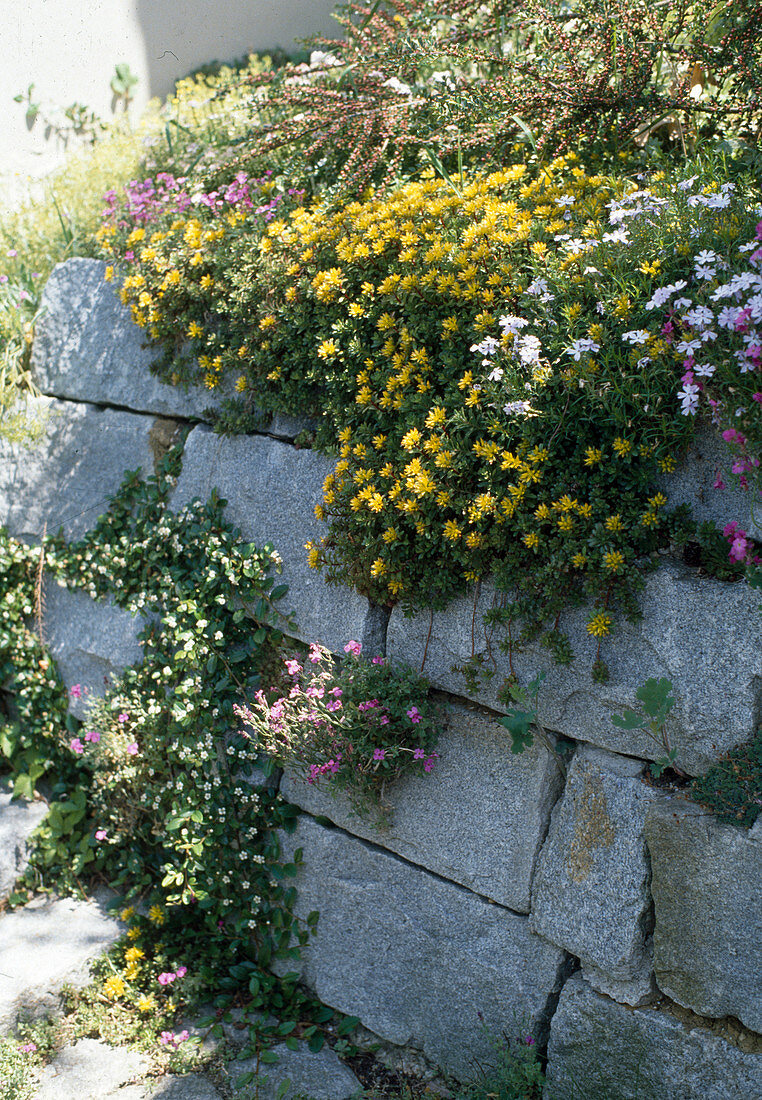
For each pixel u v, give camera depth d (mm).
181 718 3271
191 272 3471
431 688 2797
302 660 3139
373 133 3535
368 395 2760
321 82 4074
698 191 2566
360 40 4000
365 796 2889
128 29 5766
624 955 2322
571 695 2463
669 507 2381
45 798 4043
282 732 2908
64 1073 2936
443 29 4020
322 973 3137
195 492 3531
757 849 2082
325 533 3055
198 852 3207
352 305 2828
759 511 2234
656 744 2322
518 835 2631
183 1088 2838
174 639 3455
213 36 5773
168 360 3656
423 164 3590
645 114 3145
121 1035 3064
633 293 2312
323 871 3105
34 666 4090
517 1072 2586
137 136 5168
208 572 3316
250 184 3850
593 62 3285
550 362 2393
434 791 2805
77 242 4566
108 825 3781
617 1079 2383
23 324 4281
